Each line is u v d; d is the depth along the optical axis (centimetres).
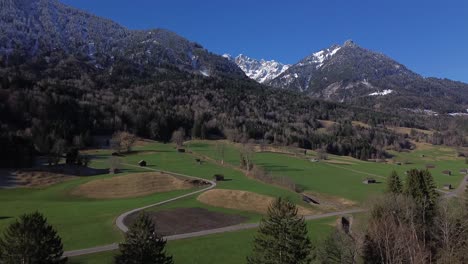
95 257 6406
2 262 3684
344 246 6469
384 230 6700
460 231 7575
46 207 10219
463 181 18088
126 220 8631
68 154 15775
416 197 9350
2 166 14200
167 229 8419
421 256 6212
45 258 3822
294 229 4966
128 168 16438
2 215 9250
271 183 14375
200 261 6488
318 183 15412
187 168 16888
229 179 14850
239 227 8850
